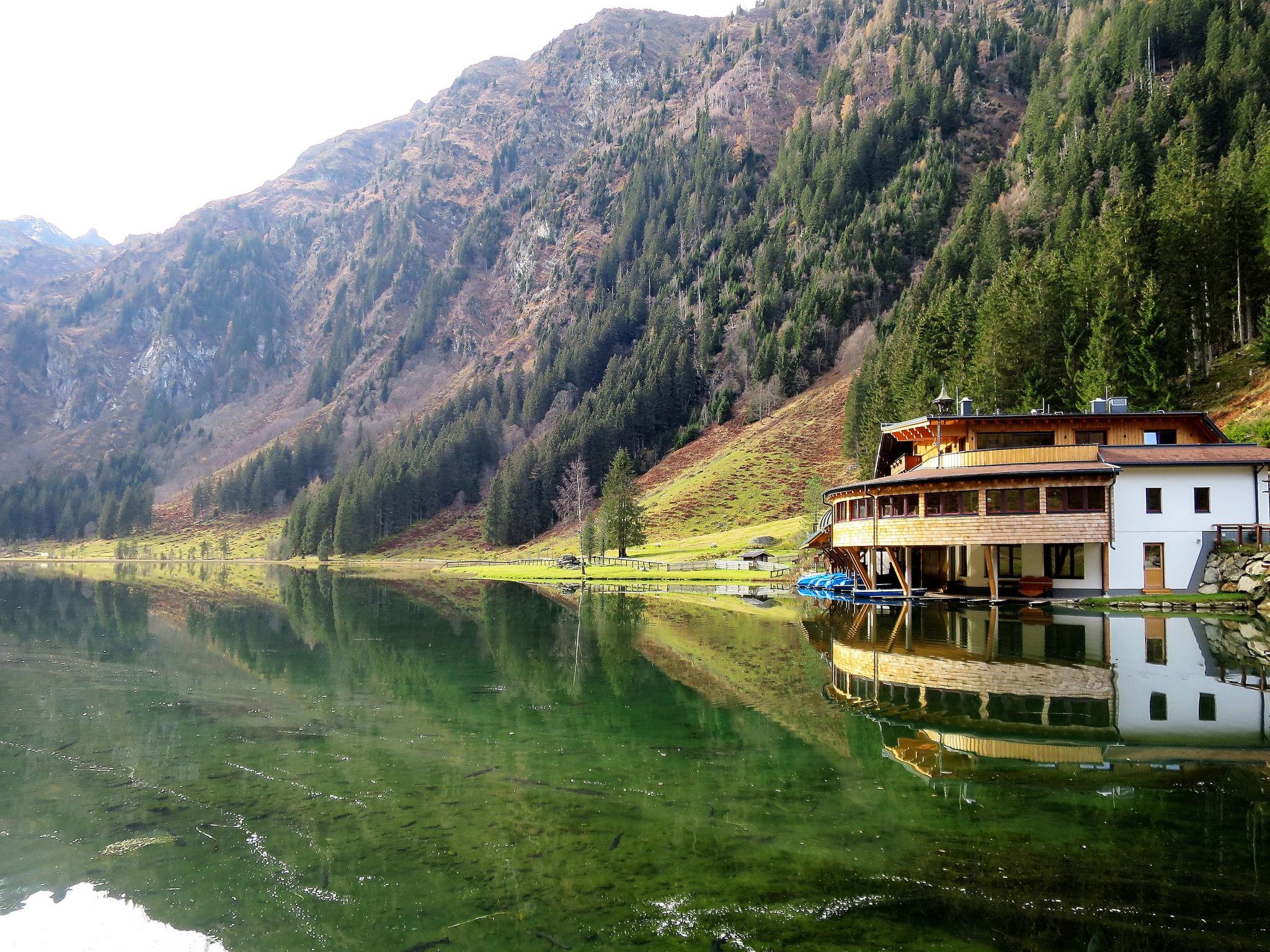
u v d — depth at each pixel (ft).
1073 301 240.94
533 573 328.90
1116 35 610.24
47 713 75.41
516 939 32.63
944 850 40.32
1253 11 557.74
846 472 402.52
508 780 53.16
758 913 34.42
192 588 274.36
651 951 31.42
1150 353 212.84
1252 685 76.02
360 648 118.32
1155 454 141.69
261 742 64.03
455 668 99.04
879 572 181.88
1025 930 32.71
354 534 571.28
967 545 141.90
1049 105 652.07
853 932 32.76
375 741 63.87
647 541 401.90
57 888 38.14
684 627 138.62
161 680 92.43
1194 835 41.57
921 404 275.18
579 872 38.81
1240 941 31.40
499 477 586.04
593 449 591.37
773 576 255.29
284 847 42.68
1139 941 31.60
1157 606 127.95
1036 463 146.30
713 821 44.83
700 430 621.31
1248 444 145.59
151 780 54.44
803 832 42.98
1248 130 406.00
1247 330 236.43
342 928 33.96
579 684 87.61
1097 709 67.77
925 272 558.97
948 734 61.62
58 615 171.32
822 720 67.77
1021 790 48.88
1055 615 126.21
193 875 39.52
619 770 54.80
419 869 39.58
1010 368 240.94
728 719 69.15
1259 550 128.88
